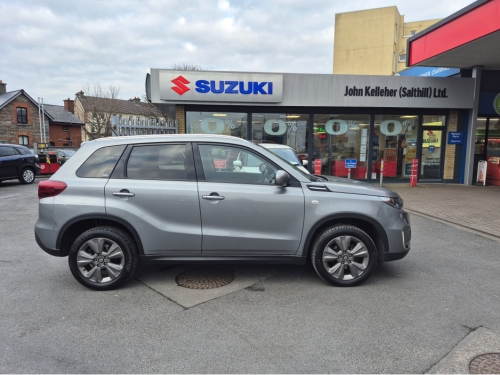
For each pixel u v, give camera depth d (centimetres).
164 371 264
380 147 1365
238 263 410
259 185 406
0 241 608
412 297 388
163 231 396
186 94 1209
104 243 402
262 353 286
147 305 369
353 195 409
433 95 1270
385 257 415
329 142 1350
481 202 971
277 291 404
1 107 3462
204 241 400
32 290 408
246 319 340
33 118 3738
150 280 436
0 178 1412
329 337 309
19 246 579
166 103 1245
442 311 357
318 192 407
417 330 321
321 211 402
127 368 268
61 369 266
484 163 1307
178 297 388
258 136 1322
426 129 1353
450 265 492
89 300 381
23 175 1495
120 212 392
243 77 1217
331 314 350
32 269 476
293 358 280
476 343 299
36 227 403
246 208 399
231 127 1309
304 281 432
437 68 1464
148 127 1277
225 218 399
